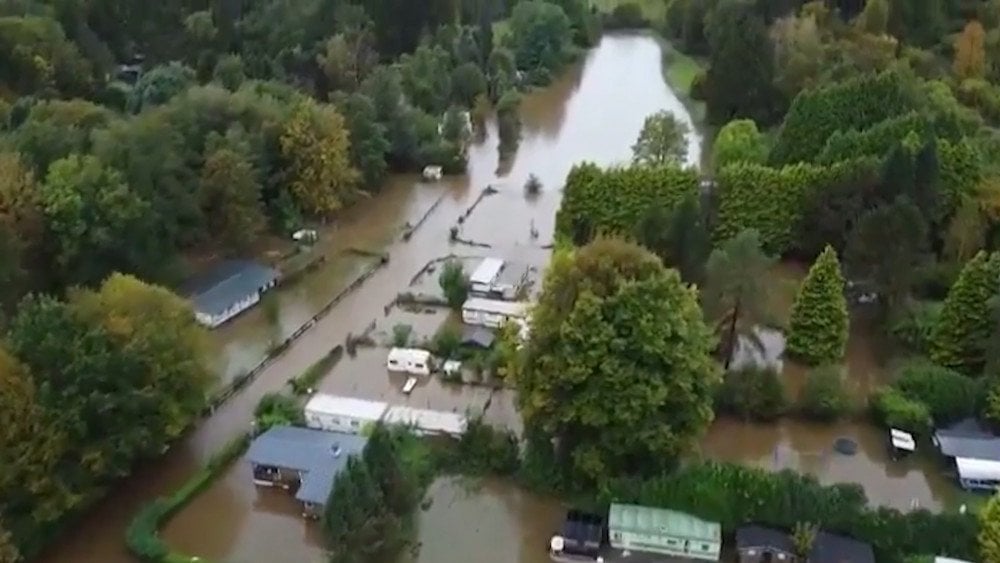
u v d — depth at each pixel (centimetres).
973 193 8888
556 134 12925
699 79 13888
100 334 6100
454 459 6706
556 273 6556
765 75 12306
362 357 7938
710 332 6819
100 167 8162
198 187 9094
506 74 14050
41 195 7919
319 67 12600
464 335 8050
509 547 6125
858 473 6831
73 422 5847
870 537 5972
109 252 8131
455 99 13200
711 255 7788
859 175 8806
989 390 7100
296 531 6216
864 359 8038
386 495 5591
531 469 6544
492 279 8669
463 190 11131
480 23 15000
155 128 8962
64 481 5834
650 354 6169
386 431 6031
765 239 9238
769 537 5966
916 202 8512
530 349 6438
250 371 7638
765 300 7688
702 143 12406
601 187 9219
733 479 6156
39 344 5916
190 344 6631
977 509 6316
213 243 9400
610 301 6212
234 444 6806
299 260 9375
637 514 6125
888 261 7962
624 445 6238
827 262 7619
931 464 6925
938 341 7619
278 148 9906
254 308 8638
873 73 10725
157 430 6297
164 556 5903
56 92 11494
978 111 11819
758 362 7681
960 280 7494
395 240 9875
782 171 9175
